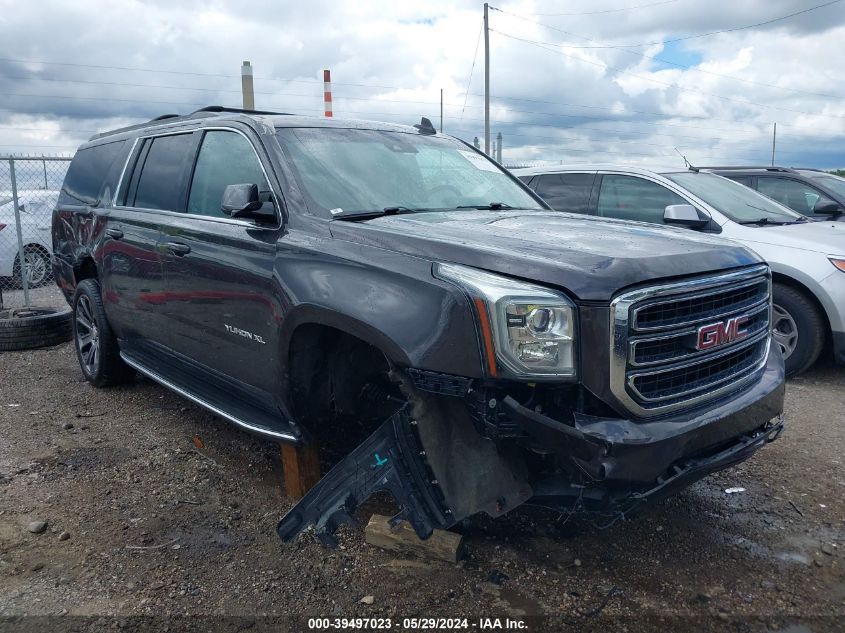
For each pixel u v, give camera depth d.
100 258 5.41
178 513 3.81
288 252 3.46
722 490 4.14
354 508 2.99
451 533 3.39
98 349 5.72
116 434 4.93
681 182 7.22
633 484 2.70
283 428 3.65
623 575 3.26
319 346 3.48
